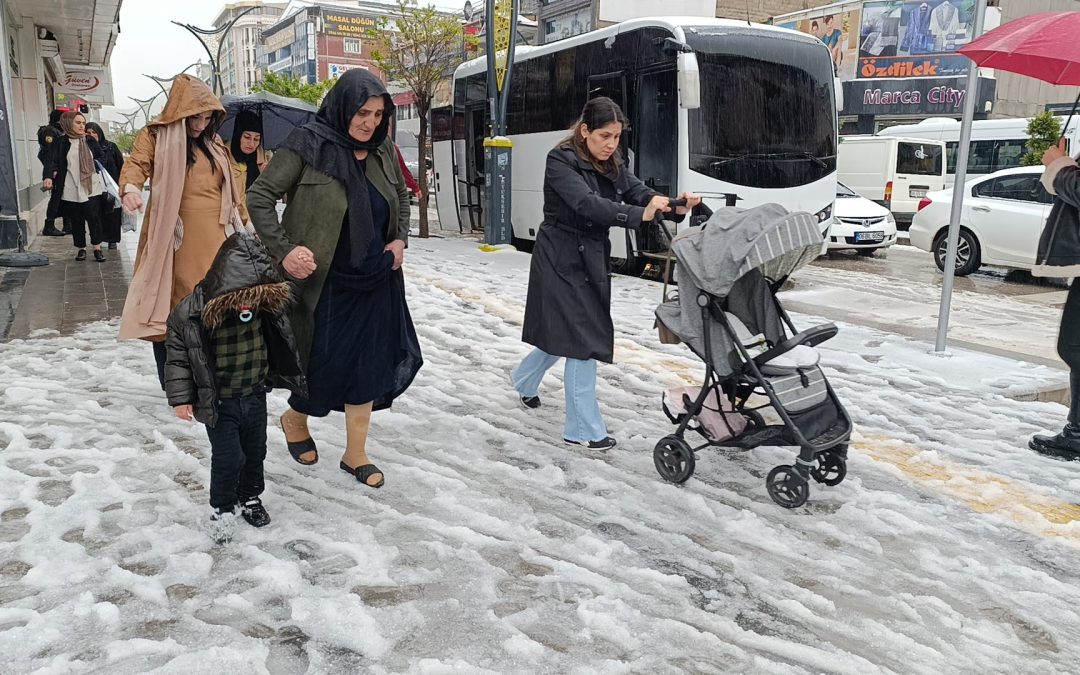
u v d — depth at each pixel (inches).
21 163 745.0
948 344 299.9
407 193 161.0
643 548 139.9
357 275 148.5
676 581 128.3
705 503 157.5
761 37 419.2
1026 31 174.6
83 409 197.5
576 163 172.6
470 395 223.8
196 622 110.7
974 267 513.3
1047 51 167.9
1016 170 503.5
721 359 160.2
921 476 175.6
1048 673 109.8
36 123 832.9
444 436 190.2
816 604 124.4
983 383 248.7
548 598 121.4
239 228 198.4
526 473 169.9
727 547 141.6
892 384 247.4
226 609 114.9
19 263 425.1
